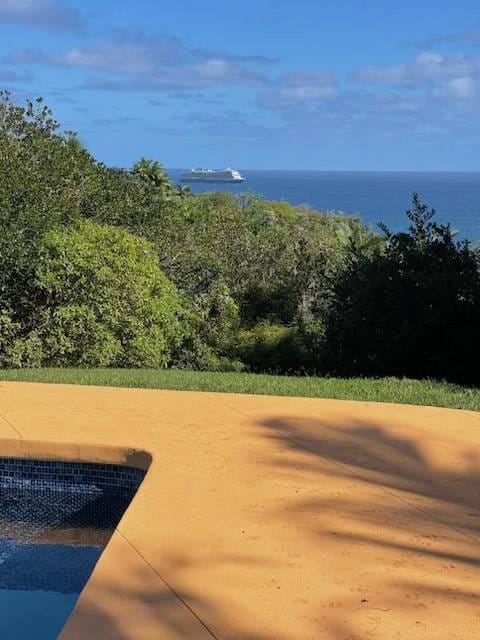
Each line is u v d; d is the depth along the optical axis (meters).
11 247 11.10
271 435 4.86
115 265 11.66
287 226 28.66
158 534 3.08
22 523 4.36
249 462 4.20
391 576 2.70
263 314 19.78
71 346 11.49
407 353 10.49
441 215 92.38
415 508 3.47
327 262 19.94
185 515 3.32
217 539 3.04
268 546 2.97
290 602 2.48
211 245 17.98
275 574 2.71
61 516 4.52
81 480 4.68
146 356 11.85
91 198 13.77
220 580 2.65
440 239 11.27
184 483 3.80
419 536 3.12
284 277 20.17
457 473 4.06
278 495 3.62
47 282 11.32
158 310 12.09
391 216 93.69
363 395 6.76
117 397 6.18
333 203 150.12
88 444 4.60
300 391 6.93
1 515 4.51
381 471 4.07
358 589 2.59
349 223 31.58
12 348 11.41
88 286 11.49
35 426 5.06
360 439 4.79
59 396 6.20
